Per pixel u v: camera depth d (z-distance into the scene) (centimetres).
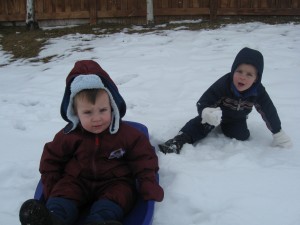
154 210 123
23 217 91
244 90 156
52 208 108
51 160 124
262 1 509
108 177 122
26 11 520
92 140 121
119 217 112
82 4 515
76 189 118
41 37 456
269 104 160
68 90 122
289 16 513
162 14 516
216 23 483
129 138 122
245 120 169
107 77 122
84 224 98
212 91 162
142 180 119
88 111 114
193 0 512
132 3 511
